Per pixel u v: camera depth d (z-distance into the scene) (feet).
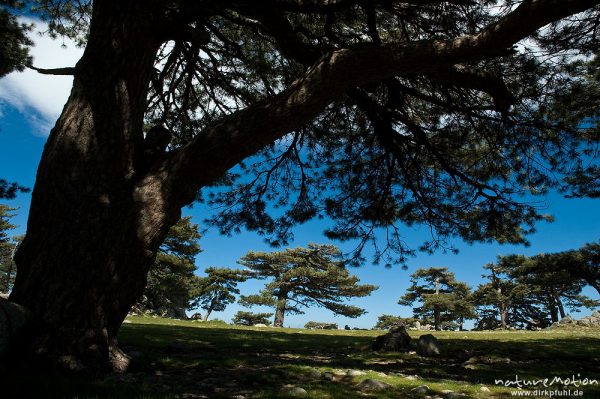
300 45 28.76
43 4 38.47
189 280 148.05
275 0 25.96
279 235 44.09
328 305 169.27
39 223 20.25
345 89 23.04
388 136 36.09
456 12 28.40
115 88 22.21
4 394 13.06
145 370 20.54
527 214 36.40
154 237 21.36
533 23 18.15
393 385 19.88
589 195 37.14
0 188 38.99
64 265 19.47
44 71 25.23
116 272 20.18
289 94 22.71
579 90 27.91
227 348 35.47
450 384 21.03
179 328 57.57
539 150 33.27
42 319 18.62
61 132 21.45
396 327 44.75
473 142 36.68
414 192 40.01
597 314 141.18
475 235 40.32
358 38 32.91
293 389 17.29
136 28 22.93
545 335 75.72
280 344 42.88
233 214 42.50
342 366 27.68
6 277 183.83
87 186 20.61
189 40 24.26
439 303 180.86
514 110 30.89
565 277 62.23
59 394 13.44
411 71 22.29
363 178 42.32
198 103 40.93
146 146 23.80
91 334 19.11
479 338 63.31
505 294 188.96
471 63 28.89
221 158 22.54
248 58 38.78
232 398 15.46
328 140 42.06
